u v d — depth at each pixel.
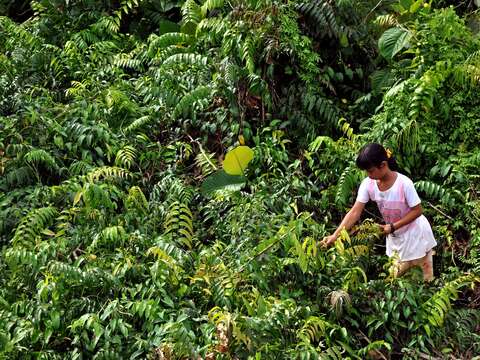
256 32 7.02
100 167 6.33
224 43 7.00
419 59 6.84
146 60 7.94
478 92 6.57
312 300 5.21
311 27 7.49
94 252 5.37
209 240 5.96
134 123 6.80
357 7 7.55
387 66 7.41
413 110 6.42
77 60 7.79
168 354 4.32
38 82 7.58
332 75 7.35
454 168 6.28
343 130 6.79
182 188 6.14
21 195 6.10
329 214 6.23
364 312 5.11
